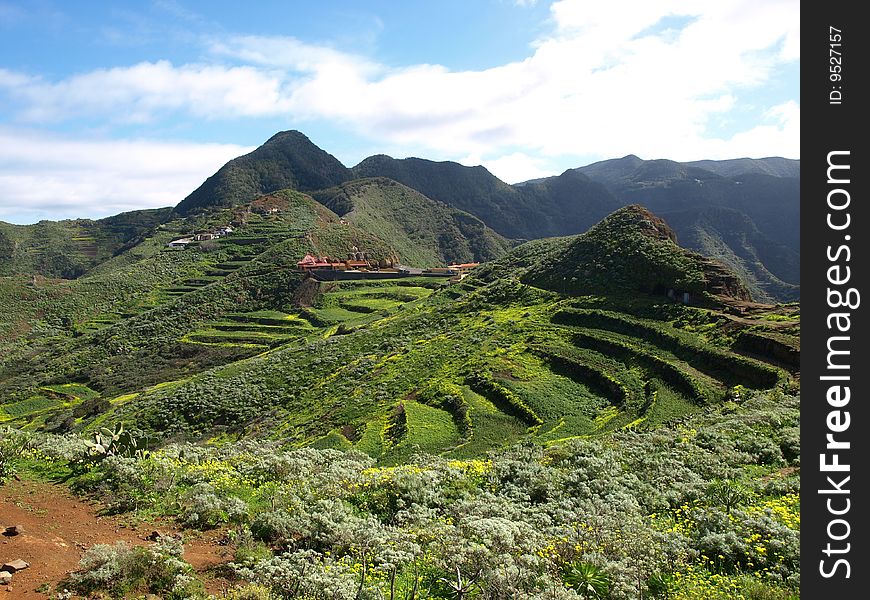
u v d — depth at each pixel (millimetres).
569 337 51688
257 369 66000
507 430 35500
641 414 34500
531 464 17297
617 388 39875
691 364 40562
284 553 10086
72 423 60125
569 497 14719
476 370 46469
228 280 120562
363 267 130250
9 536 9656
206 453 18125
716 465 16734
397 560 10109
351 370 56531
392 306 98062
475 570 9656
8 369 96625
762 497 14305
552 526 12586
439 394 43656
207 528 11516
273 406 53938
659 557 10719
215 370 70438
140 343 98438
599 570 10078
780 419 21688
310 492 13484
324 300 106562
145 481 13180
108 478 13219
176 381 76062
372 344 67562
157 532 10805
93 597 8172
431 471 16094
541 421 36031
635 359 43875
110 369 88688
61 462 14625
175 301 114625
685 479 15672
